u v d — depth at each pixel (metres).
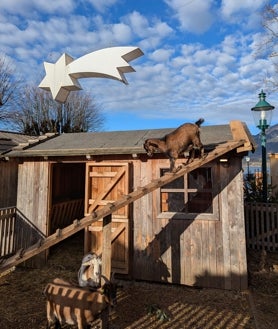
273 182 12.41
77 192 10.42
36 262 6.98
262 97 8.15
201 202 6.34
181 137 4.23
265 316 4.46
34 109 23.12
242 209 5.62
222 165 5.79
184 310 4.69
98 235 6.48
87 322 3.55
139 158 6.34
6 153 7.18
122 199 3.59
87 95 25.91
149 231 6.16
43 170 7.10
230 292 5.46
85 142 7.40
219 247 5.70
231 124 6.84
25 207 7.18
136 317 4.44
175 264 5.94
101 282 3.68
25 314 4.56
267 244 7.77
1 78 20.83
